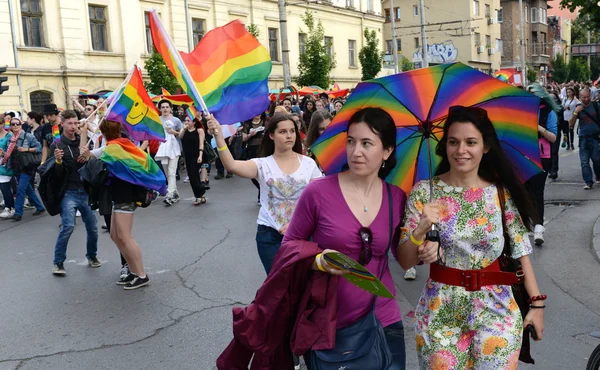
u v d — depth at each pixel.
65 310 5.91
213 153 11.70
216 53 5.01
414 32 56.59
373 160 2.60
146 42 28.39
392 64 45.62
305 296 2.56
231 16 32.34
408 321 5.18
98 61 26.44
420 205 2.76
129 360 4.67
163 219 10.46
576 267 6.54
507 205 2.78
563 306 5.39
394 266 6.84
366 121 2.60
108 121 6.31
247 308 2.65
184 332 5.20
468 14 54.41
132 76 6.50
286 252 2.60
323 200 2.64
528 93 2.65
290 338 2.60
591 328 4.89
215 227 9.58
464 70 2.58
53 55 24.78
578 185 11.80
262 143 4.87
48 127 13.52
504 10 65.31
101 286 6.67
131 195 6.39
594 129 11.18
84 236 9.46
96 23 26.50
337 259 2.40
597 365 3.42
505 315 2.71
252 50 5.03
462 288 2.71
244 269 7.09
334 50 40.28
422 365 2.82
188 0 29.84
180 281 6.70
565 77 71.19
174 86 24.22
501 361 2.67
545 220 8.88
